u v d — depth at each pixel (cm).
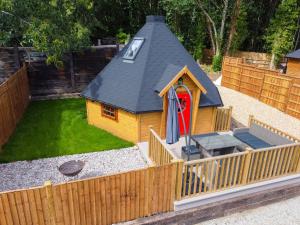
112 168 1098
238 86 2403
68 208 700
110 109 1378
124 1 3759
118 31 3691
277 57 3728
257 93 2161
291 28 3706
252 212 920
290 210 934
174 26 3984
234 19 3566
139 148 1241
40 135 1370
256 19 4591
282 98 1888
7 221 646
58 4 1502
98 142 1310
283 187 966
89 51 2016
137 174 743
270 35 3928
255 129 1216
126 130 1326
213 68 3606
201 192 859
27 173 1039
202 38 3941
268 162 925
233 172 929
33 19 1384
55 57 1470
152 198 791
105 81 1436
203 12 3634
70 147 1248
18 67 1875
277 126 1630
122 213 775
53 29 1425
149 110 1225
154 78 1292
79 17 1723
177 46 1430
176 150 1209
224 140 1082
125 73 1368
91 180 697
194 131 1351
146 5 4016
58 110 1764
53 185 659
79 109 1791
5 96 1295
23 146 1242
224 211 888
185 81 1229
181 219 834
